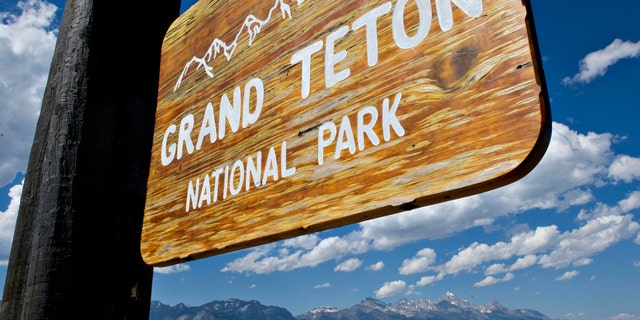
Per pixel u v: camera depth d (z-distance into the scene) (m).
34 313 1.90
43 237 2.00
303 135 1.66
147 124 2.42
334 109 1.58
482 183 1.16
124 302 2.08
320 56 1.69
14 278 2.08
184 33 2.44
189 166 2.13
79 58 2.28
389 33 1.48
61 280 1.94
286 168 1.68
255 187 1.79
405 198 1.30
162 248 2.12
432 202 1.28
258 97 1.90
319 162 1.57
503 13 1.22
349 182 1.46
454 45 1.30
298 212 1.59
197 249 1.95
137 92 2.41
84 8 2.37
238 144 1.92
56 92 2.27
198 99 2.21
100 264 2.04
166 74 2.46
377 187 1.38
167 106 2.39
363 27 1.57
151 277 2.26
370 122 1.45
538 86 1.11
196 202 2.03
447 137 1.25
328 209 1.49
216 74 2.15
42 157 2.18
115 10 2.42
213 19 2.27
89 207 2.07
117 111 2.31
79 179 2.09
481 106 1.20
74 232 2.01
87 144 2.15
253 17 2.05
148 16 2.58
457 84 1.27
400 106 1.38
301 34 1.79
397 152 1.36
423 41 1.38
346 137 1.51
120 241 2.14
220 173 1.96
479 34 1.26
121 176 2.23
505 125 1.15
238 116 1.96
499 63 1.20
